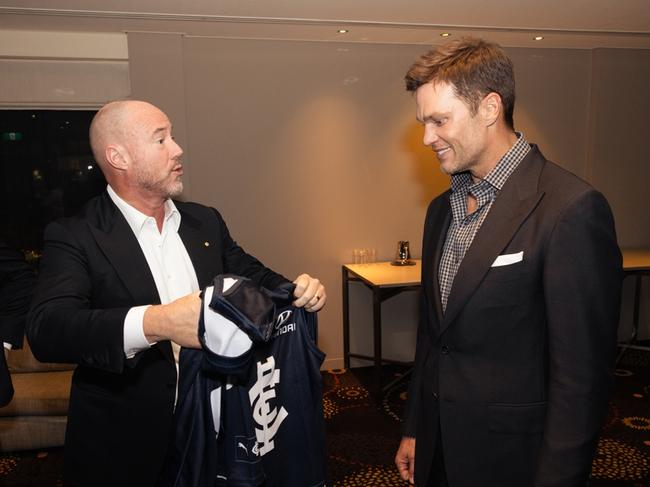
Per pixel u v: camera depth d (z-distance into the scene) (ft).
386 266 11.68
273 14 9.13
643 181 13.17
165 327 2.82
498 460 3.40
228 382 3.44
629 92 12.70
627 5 8.88
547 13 9.31
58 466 8.50
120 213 4.08
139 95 10.40
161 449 3.70
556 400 3.03
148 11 8.78
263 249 11.69
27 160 10.58
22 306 4.96
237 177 11.34
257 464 3.51
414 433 4.36
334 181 11.82
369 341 12.64
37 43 9.89
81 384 3.89
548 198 3.18
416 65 3.49
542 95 12.51
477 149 3.41
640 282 13.19
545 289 3.06
